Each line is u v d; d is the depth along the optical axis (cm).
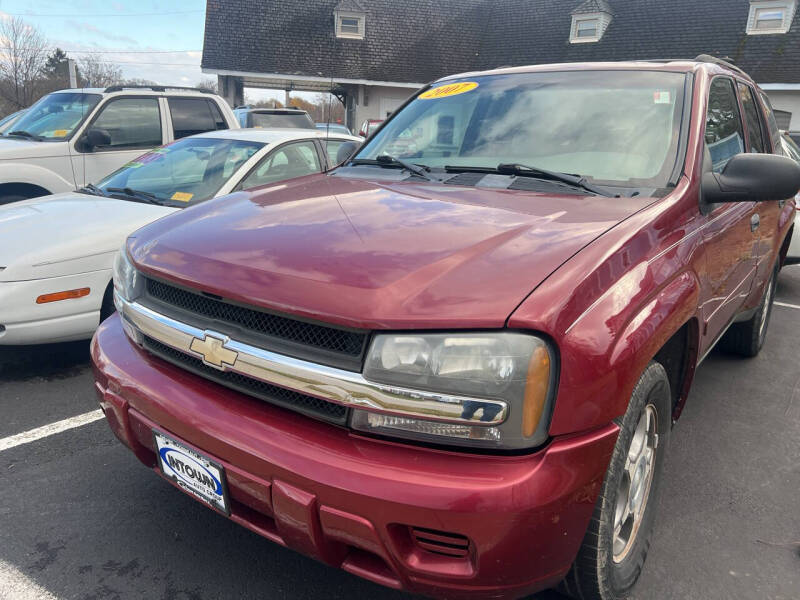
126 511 262
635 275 185
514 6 2759
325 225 205
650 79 285
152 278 206
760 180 234
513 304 156
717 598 224
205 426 180
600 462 166
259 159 486
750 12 2208
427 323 155
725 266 271
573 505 160
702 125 258
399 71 2595
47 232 385
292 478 163
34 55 3584
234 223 218
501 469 154
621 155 253
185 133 733
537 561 158
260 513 185
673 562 241
